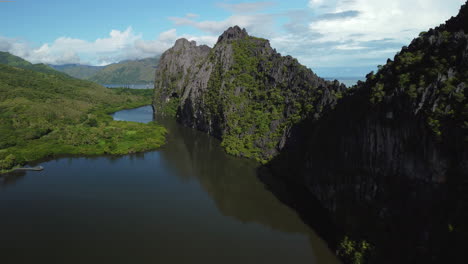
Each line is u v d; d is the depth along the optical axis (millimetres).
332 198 79000
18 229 75188
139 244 69438
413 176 54531
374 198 62969
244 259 64562
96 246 68438
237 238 72625
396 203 57719
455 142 47781
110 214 83250
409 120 54719
